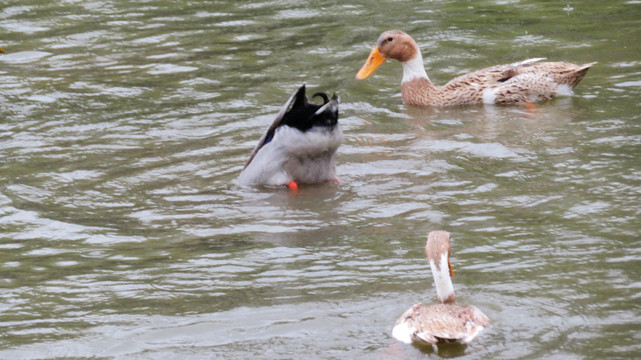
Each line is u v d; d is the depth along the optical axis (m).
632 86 19.14
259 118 18.20
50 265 11.80
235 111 18.67
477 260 11.38
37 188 14.69
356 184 14.55
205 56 22.59
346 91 20.12
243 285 11.00
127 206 13.88
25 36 24.56
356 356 9.15
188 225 13.08
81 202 14.06
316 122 14.14
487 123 17.62
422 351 9.15
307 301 10.46
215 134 17.34
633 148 15.41
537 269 11.02
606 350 9.04
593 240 11.80
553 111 18.03
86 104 19.38
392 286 10.77
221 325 9.98
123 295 10.87
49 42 24.00
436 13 25.84
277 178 14.54
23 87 20.58
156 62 22.19
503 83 18.88
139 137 17.25
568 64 19.19
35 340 9.81
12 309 10.59
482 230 12.36
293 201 13.91
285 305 10.39
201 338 9.73
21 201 14.12
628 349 9.04
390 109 19.06
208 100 19.41
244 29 24.86
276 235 12.60
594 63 18.86
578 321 9.67
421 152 15.98
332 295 10.60
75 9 27.22
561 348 9.11
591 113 17.64
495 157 15.47
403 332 9.41
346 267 11.39
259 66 21.73
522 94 18.81
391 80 21.08
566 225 12.36
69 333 9.95
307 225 12.93
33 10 27.17
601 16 24.58
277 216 13.32
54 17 26.36
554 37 22.97
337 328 9.77
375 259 11.60
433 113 18.64
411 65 19.48
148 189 14.60
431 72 21.08
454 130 17.28
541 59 20.47
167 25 25.41
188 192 14.43
